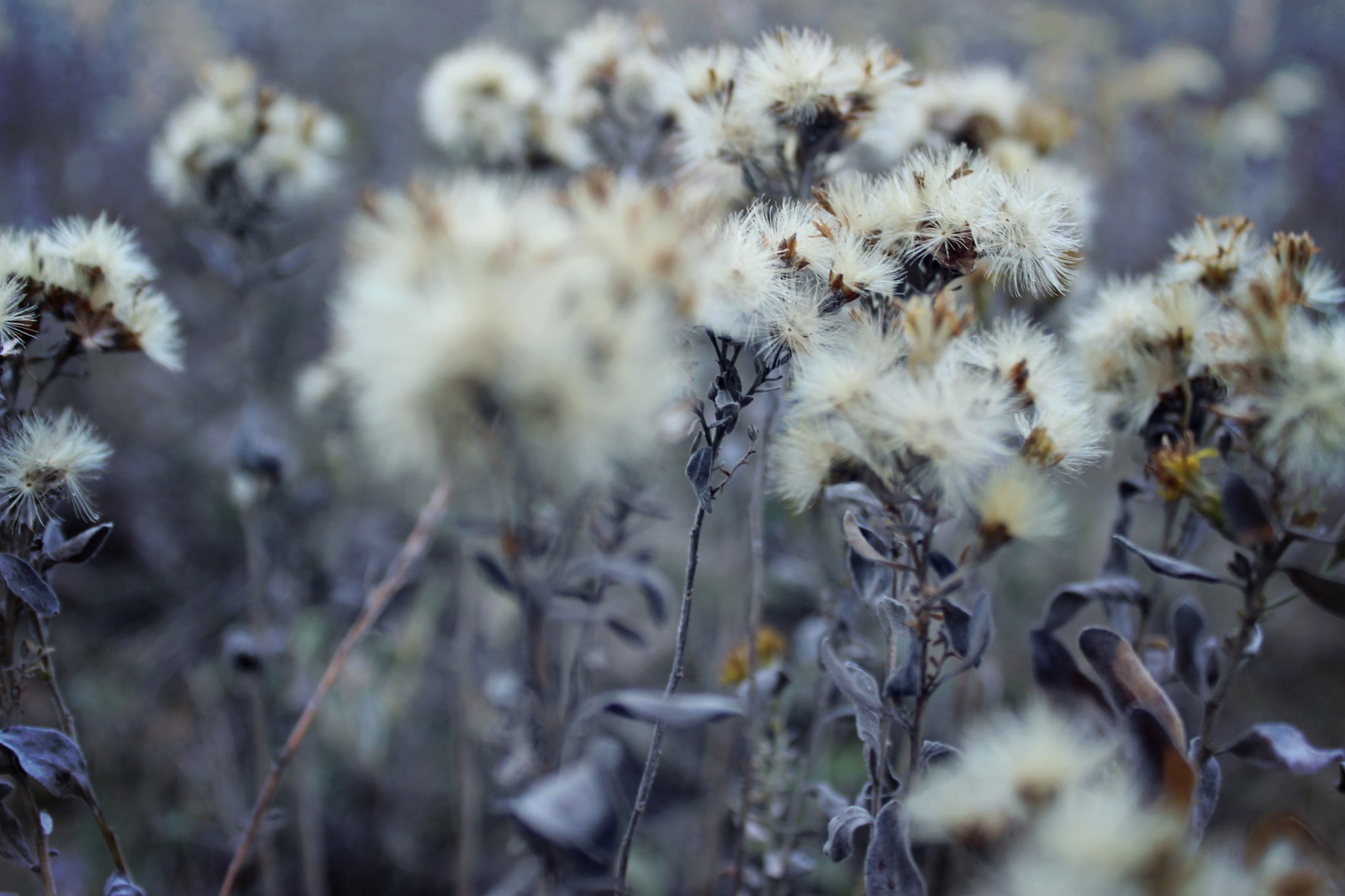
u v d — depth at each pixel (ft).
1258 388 0.73
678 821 1.32
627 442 0.64
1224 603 1.48
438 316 0.63
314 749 1.23
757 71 0.87
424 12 2.76
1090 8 3.14
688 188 0.87
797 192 0.89
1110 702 0.78
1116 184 1.91
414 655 1.37
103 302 0.79
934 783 0.73
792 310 0.76
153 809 1.28
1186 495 0.76
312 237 2.00
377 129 2.30
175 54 2.26
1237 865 0.71
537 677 0.98
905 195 0.79
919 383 0.73
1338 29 3.12
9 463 0.77
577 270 0.65
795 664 1.26
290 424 1.83
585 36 1.12
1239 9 2.83
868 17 2.03
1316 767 0.76
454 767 1.33
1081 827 0.66
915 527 0.74
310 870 1.16
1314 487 0.75
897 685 0.76
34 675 0.81
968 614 0.75
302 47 2.50
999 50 2.42
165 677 1.50
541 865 0.84
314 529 1.49
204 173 1.07
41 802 1.24
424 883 1.28
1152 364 0.80
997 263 0.79
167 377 1.92
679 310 0.67
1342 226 2.06
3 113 1.97
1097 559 1.39
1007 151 0.99
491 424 0.65
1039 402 0.76
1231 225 0.84
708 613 1.52
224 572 1.70
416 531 0.89
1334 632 1.53
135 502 1.75
